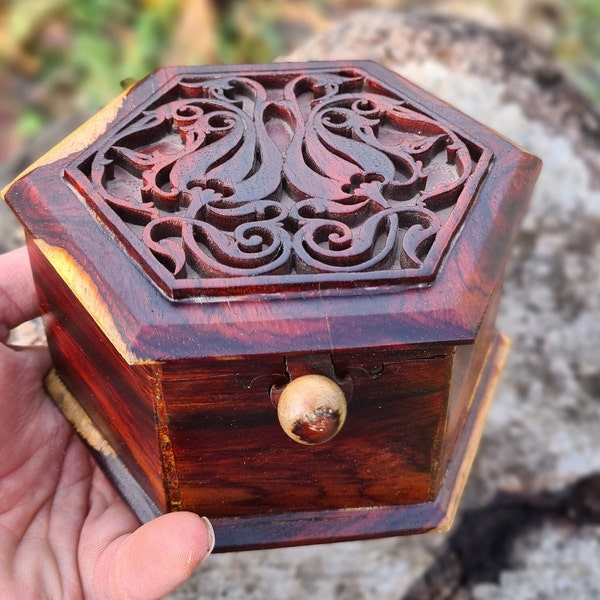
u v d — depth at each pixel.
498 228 0.20
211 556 0.28
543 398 0.34
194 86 0.24
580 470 0.31
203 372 0.18
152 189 0.20
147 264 0.18
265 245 0.19
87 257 0.19
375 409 0.20
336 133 0.23
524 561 0.29
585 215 0.38
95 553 0.23
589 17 0.64
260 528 0.21
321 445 0.20
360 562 0.29
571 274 0.37
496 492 0.31
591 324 0.36
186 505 0.21
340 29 0.40
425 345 0.18
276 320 0.18
